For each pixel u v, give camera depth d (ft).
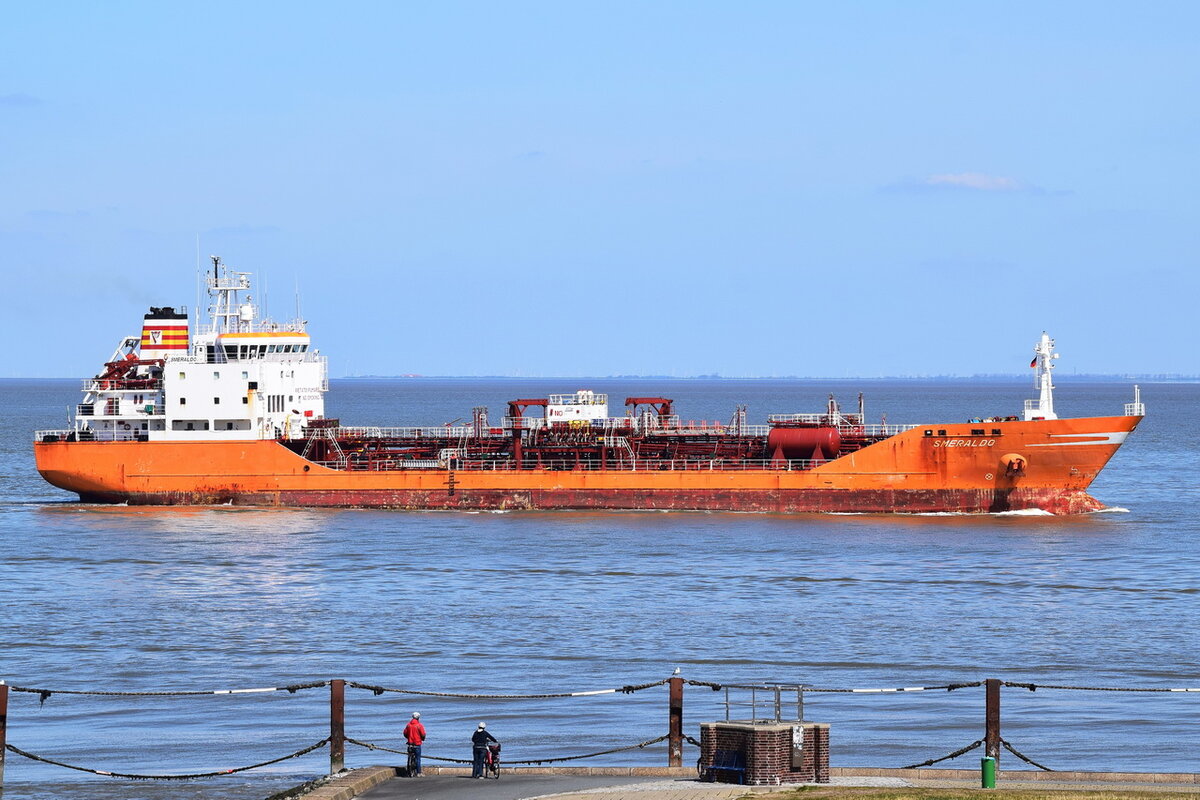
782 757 585.63
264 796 615.16
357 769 625.41
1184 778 607.37
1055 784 593.01
